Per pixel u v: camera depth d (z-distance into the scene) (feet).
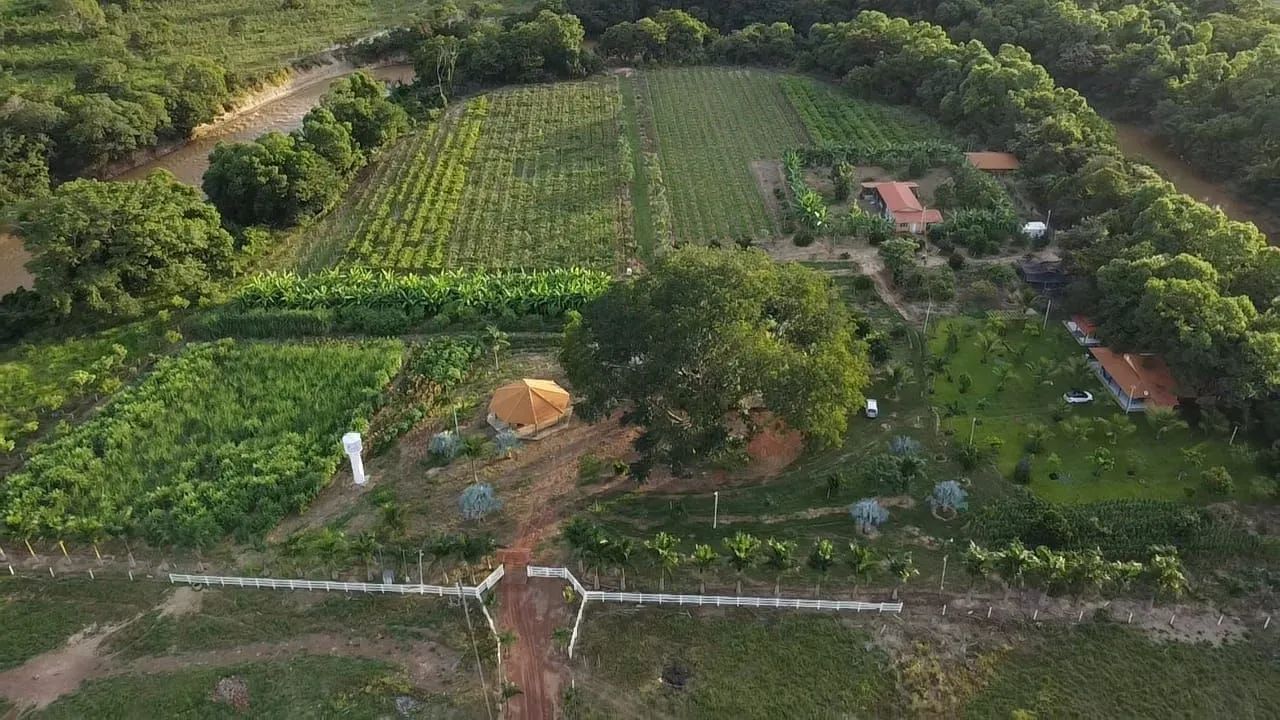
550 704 170.09
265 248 338.13
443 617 188.55
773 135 433.07
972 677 173.78
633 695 171.22
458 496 221.46
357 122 399.65
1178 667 175.01
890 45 469.98
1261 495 210.38
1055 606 188.34
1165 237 266.36
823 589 194.08
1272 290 250.37
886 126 435.94
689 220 358.23
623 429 241.96
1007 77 399.85
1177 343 232.73
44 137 383.65
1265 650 178.91
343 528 212.43
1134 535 203.41
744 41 519.60
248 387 259.80
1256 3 469.16
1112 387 249.96
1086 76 446.19
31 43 524.93
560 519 214.28
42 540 209.87
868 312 295.28
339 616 189.06
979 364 266.77
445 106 470.80
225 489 220.64
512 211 366.63
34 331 291.58
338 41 558.97
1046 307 290.56
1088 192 321.93
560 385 260.21
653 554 193.06
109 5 573.74
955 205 354.95
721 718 166.71
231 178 338.95
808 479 224.94
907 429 240.94
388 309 293.43
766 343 200.95
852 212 349.41
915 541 206.28
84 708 169.48
